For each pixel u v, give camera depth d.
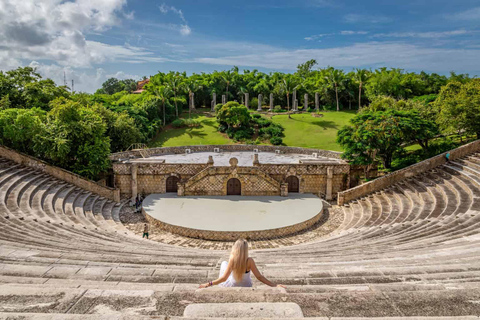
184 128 77.12
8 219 20.44
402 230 20.95
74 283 7.79
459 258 11.14
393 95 87.00
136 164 37.59
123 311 5.34
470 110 36.62
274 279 8.48
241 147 56.84
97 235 20.47
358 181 40.22
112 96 110.38
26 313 4.98
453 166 31.22
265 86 100.88
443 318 4.77
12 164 32.56
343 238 22.00
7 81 50.38
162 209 31.83
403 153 45.59
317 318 4.88
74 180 33.88
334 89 92.81
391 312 5.37
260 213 30.95
